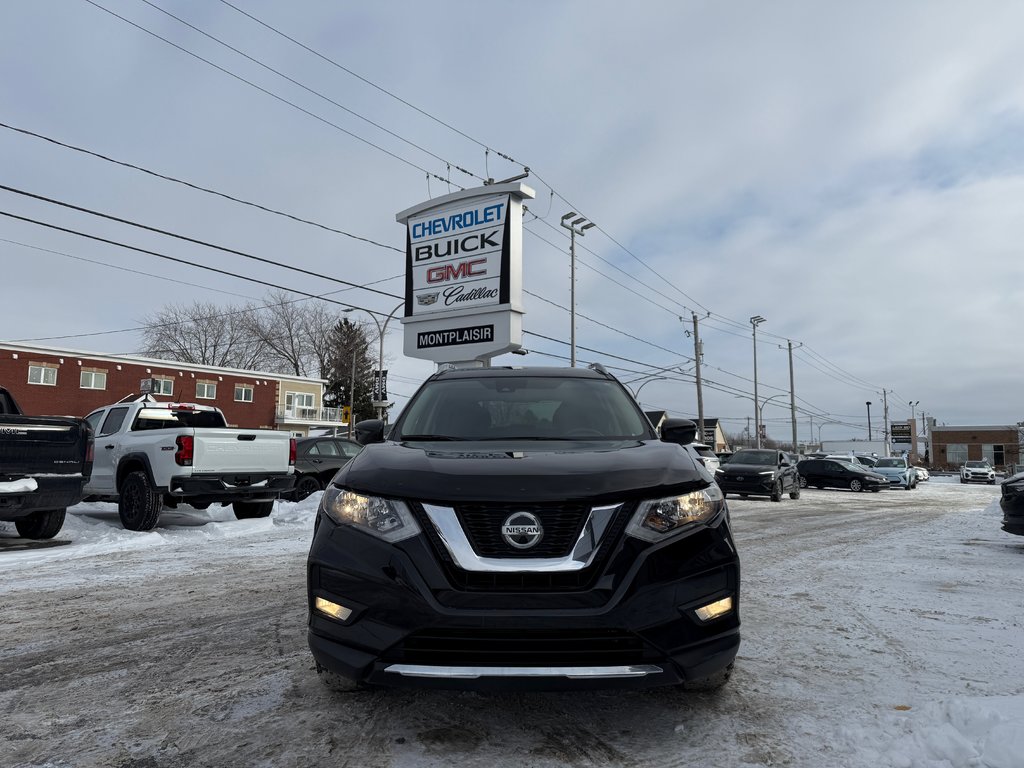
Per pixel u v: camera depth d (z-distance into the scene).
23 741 2.80
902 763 2.50
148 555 7.67
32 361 39.22
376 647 2.61
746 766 2.53
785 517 14.33
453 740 2.76
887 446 64.62
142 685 3.46
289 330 65.62
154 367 44.75
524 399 4.24
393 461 3.07
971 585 6.27
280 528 10.11
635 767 2.53
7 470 7.28
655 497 2.76
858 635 4.45
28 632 4.48
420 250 16.98
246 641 4.26
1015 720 2.73
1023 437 72.12
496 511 2.64
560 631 2.53
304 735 2.82
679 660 2.61
